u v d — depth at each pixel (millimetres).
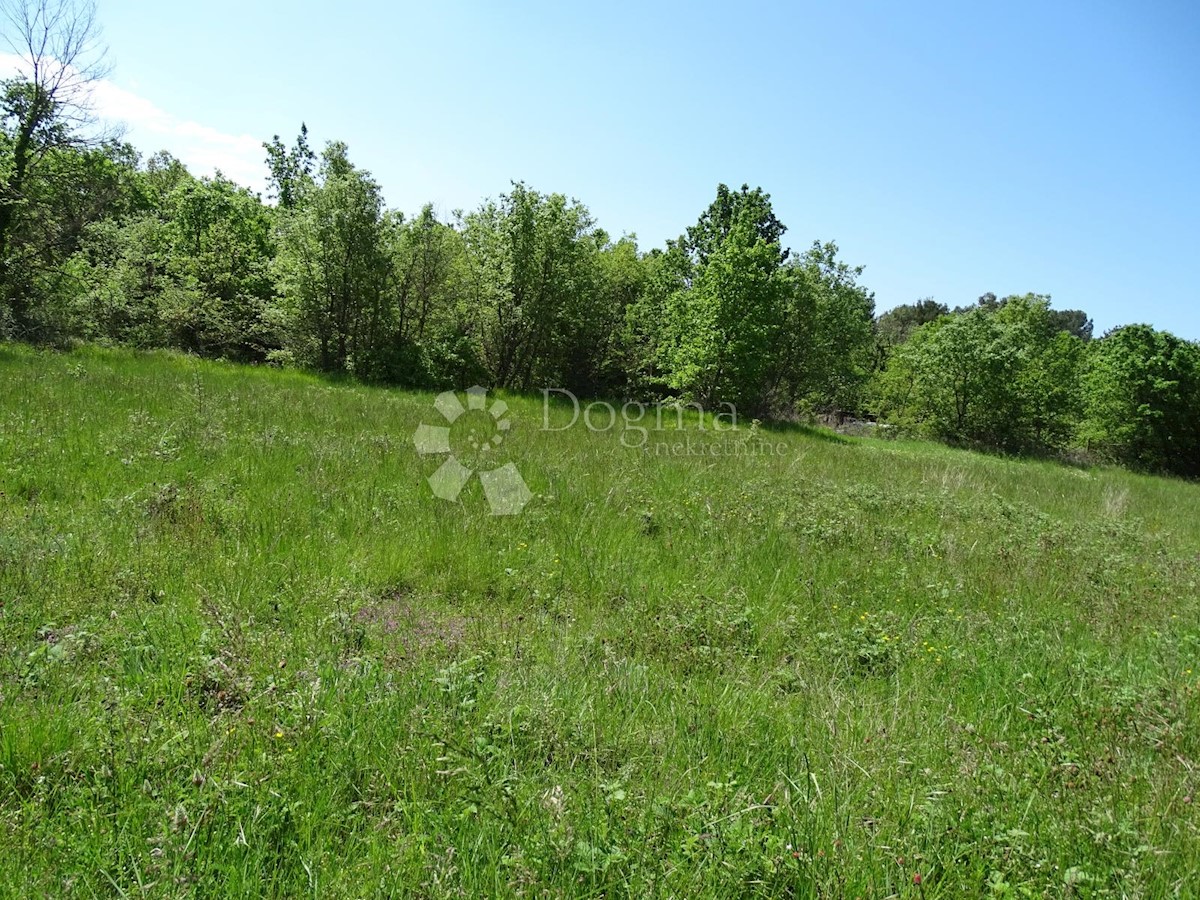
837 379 32062
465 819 2680
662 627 4719
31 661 3480
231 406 10977
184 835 2455
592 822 2707
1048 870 2641
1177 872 2691
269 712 3242
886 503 9516
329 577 5004
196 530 5441
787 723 3660
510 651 4219
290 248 22344
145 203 32438
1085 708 4016
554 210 24516
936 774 3248
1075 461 27625
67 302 19781
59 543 4902
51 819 2541
